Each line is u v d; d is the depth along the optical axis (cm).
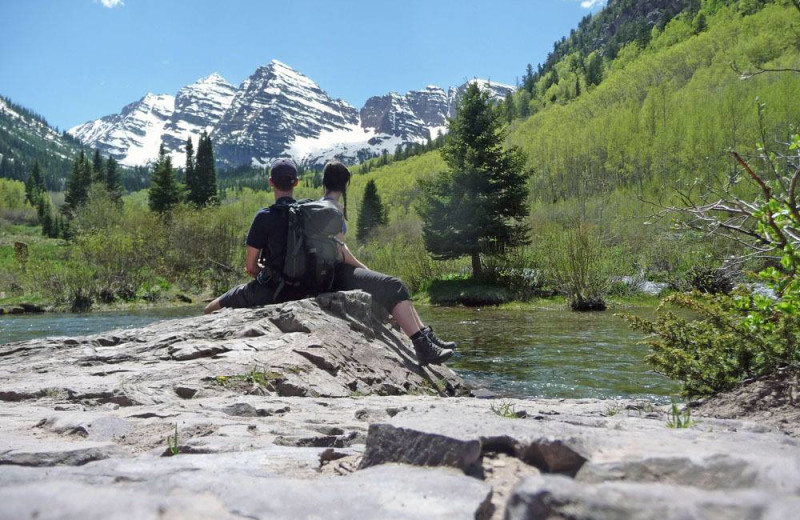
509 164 2395
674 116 5569
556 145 6131
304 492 110
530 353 870
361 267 513
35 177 12375
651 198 3675
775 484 97
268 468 158
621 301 1766
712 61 7962
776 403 300
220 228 2691
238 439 204
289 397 337
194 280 2492
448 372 540
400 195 9969
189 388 339
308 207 488
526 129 9281
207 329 463
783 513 77
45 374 378
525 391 607
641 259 1980
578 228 1841
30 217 9956
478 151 2380
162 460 162
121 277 2114
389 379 449
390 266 2709
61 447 184
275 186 507
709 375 363
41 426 247
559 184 5359
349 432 229
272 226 491
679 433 146
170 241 2602
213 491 108
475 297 2027
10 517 77
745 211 364
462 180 2364
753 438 139
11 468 135
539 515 85
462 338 1069
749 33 7931
